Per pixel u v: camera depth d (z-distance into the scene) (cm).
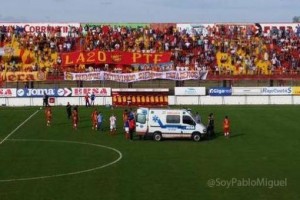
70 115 7419
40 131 6388
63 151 5206
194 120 5803
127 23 11212
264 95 9069
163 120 5797
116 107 8594
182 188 3859
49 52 10506
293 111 8019
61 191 3794
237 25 11212
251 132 6272
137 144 5578
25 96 8931
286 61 10538
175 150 5234
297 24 11188
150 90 8831
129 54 10150
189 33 11100
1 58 10369
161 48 10706
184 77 9506
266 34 11081
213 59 10525
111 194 3719
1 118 7394
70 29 10994
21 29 10825
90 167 4509
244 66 10381
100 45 10744
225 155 4984
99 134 6212
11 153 5109
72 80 9494
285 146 5403
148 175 4231
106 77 9425
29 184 3978
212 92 9025
